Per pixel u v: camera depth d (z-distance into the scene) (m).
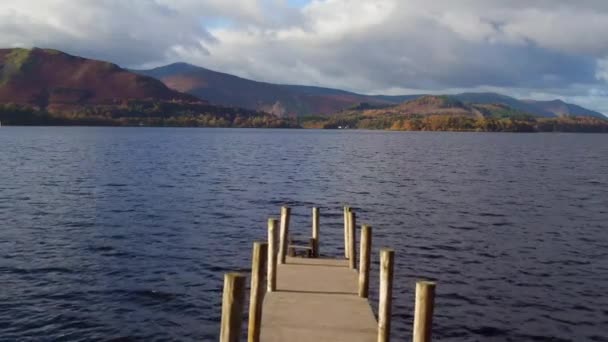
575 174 64.88
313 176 57.59
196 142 134.25
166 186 46.88
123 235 27.58
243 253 24.80
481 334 15.93
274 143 138.12
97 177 52.38
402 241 27.67
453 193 45.97
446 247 26.50
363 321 13.26
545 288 20.36
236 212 35.06
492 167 73.25
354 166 70.94
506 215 35.78
